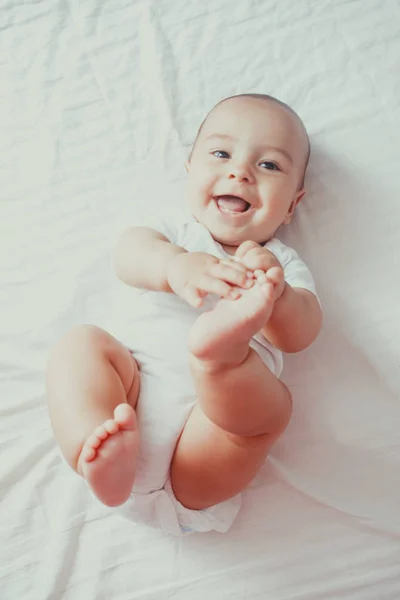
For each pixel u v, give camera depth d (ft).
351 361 3.34
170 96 3.81
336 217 3.55
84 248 3.59
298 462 3.23
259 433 2.76
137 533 3.12
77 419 2.47
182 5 4.01
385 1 3.92
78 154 3.77
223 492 2.87
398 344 3.34
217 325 2.31
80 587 3.02
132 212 3.65
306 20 3.92
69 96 3.89
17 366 3.37
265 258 2.48
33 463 3.22
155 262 2.91
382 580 3.04
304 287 3.15
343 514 3.16
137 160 3.74
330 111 3.73
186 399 2.92
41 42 4.00
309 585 3.03
